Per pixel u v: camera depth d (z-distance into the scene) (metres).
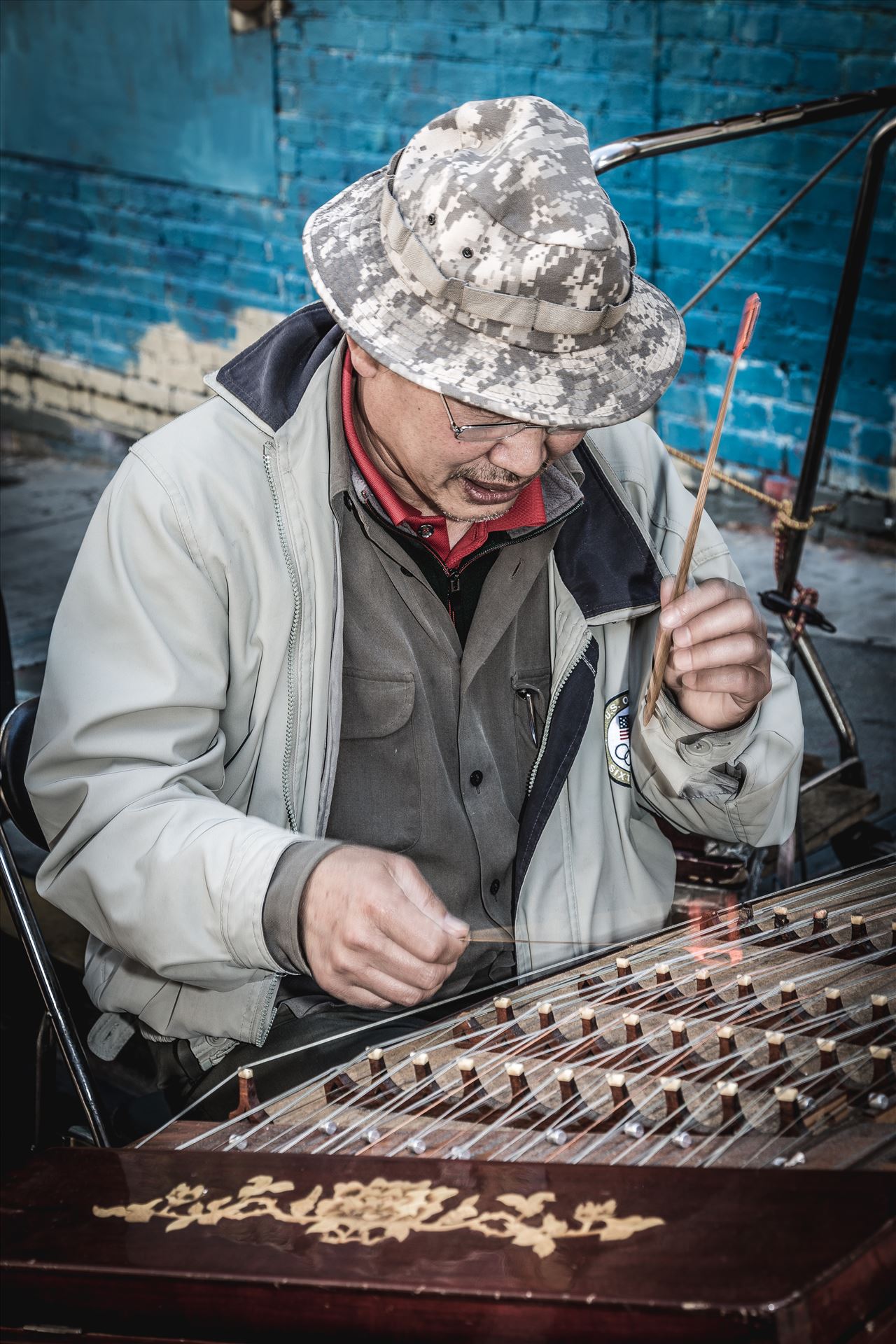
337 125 4.81
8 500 5.30
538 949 1.71
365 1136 1.13
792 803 1.83
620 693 1.79
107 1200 1.03
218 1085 1.49
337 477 1.60
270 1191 1.02
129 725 1.51
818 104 2.34
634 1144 1.07
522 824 1.72
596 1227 0.93
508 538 1.65
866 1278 0.88
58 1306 0.97
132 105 5.20
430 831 1.68
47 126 5.49
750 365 4.38
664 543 1.87
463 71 4.54
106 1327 0.96
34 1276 0.96
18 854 2.43
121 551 1.55
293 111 4.87
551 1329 0.87
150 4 5.00
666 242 4.40
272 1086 1.54
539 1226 0.94
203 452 1.58
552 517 1.67
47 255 5.66
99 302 5.58
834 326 2.49
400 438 1.48
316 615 1.60
